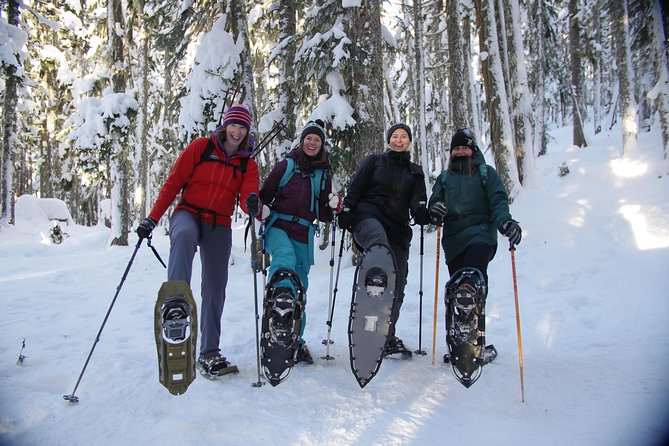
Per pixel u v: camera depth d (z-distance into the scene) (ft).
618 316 15.29
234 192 11.16
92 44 54.80
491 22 36.32
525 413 8.79
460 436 7.70
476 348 9.41
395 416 8.42
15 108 51.75
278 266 10.30
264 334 9.46
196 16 30.78
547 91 102.12
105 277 27.96
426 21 65.77
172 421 7.91
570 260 22.50
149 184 96.84
